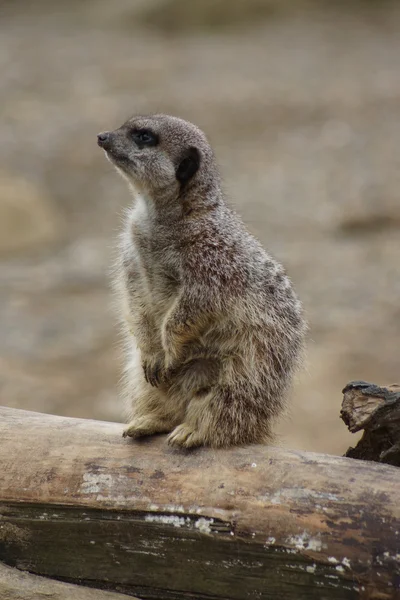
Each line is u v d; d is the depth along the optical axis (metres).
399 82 66.44
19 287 40.06
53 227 47.03
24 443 13.08
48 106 64.25
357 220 44.25
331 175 50.94
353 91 65.00
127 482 12.31
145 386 14.81
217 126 59.88
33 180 52.19
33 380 30.83
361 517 11.16
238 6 85.56
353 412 12.62
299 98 64.19
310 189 49.22
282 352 14.17
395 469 11.70
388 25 82.25
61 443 13.01
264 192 49.12
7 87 68.62
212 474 12.16
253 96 64.88
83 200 50.59
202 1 85.00
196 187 14.63
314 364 30.73
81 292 39.22
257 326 13.91
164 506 11.93
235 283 13.94
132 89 67.44
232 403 13.54
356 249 41.78
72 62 74.38
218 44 79.81
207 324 14.04
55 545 12.48
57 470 12.64
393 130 57.09
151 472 12.39
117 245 16.05
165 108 63.03
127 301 15.19
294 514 11.41
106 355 32.84
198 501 11.86
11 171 52.75
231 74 70.44
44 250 45.00
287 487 11.68
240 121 60.53
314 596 11.30
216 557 11.72
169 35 83.56
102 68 72.56
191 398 14.12
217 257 14.03
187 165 14.74
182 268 14.24
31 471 12.70
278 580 11.46
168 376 14.18
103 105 63.88
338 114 60.66
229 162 53.81
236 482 11.95
